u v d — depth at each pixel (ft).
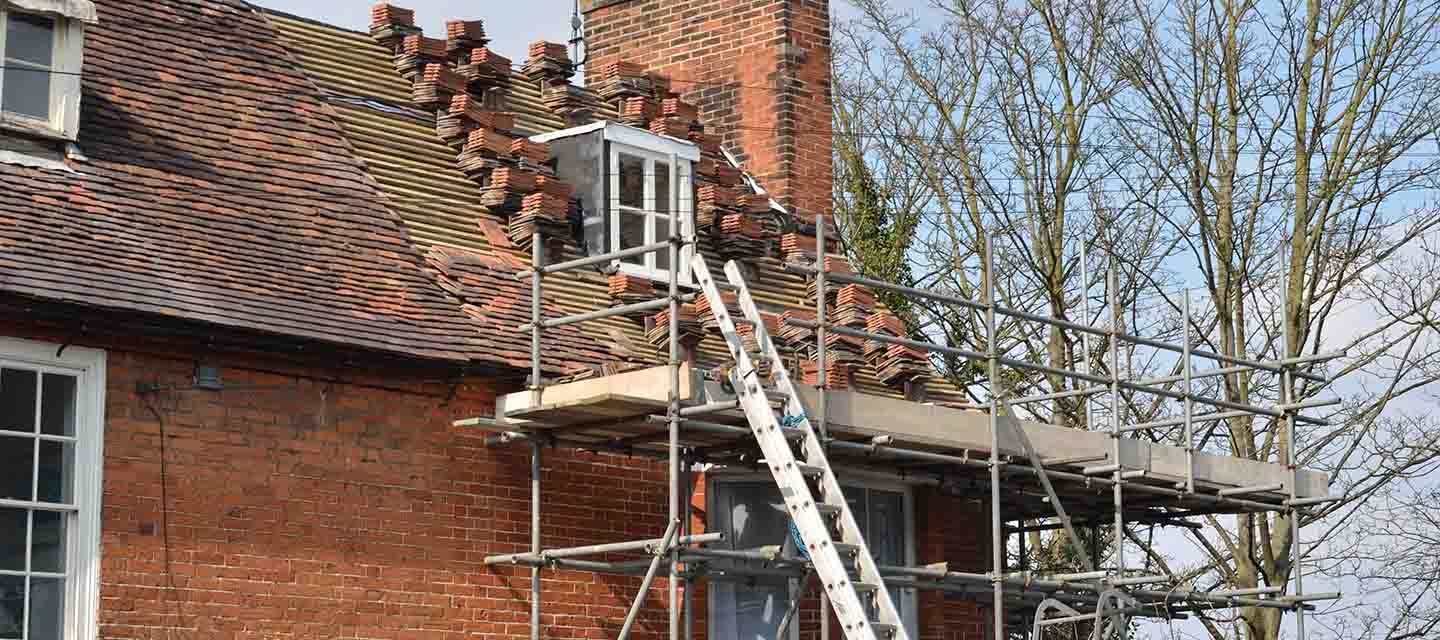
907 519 66.90
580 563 54.80
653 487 60.49
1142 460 64.59
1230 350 94.99
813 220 77.36
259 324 50.98
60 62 53.72
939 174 106.52
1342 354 68.54
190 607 49.60
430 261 59.41
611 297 64.39
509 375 56.44
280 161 58.90
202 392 50.93
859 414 57.67
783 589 63.16
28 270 47.88
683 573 56.08
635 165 67.72
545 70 72.79
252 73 61.87
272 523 51.52
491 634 55.47
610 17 82.69
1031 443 62.34
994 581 59.41
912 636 66.39
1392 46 93.09
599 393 52.47
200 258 52.60
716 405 52.80
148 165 54.95
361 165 61.41
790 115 77.61
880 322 68.49
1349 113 93.76
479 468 56.24
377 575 53.31
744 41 79.00
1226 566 96.73
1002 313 62.23
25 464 47.85
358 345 52.75
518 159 65.62
